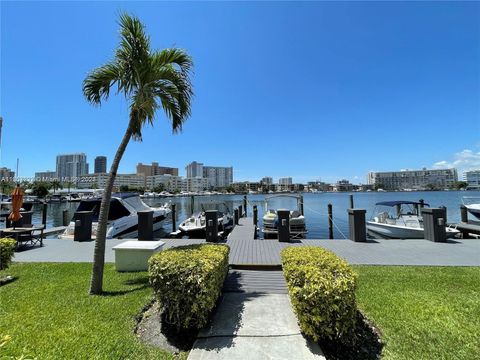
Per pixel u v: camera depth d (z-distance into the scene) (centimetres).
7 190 4953
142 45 480
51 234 1289
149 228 918
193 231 1302
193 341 316
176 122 565
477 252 715
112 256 727
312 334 293
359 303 397
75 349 287
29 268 600
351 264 607
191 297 325
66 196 6531
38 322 345
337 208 3130
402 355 284
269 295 450
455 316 356
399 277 510
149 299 420
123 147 492
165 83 520
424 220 902
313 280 300
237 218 1597
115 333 322
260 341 309
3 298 425
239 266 605
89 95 511
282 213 888
